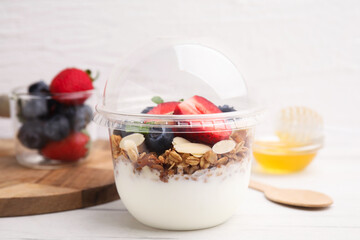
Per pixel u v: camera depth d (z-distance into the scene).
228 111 0.32
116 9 0.54
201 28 0.55
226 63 0.34
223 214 0.32
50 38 0.55
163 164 0.30
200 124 0.30
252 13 0.55
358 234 0.32
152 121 0.30
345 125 0.58
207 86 0.33
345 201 0.37
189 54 0.34
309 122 0.45
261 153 0.44
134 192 0.32
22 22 0.54
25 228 0.33
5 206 0.35
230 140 0.30
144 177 0.31
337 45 0.56
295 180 0.42
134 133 0.30
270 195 0.38
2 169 0.43
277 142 0.46
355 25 0.56
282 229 0.33
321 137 0.45
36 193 0.36
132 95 0.34
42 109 0.42
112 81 0.35
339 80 0.57
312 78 0.57
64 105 0.42
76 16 0.55
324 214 0.35
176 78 0.33
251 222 0.34
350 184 0.41
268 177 0.43
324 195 0.37
